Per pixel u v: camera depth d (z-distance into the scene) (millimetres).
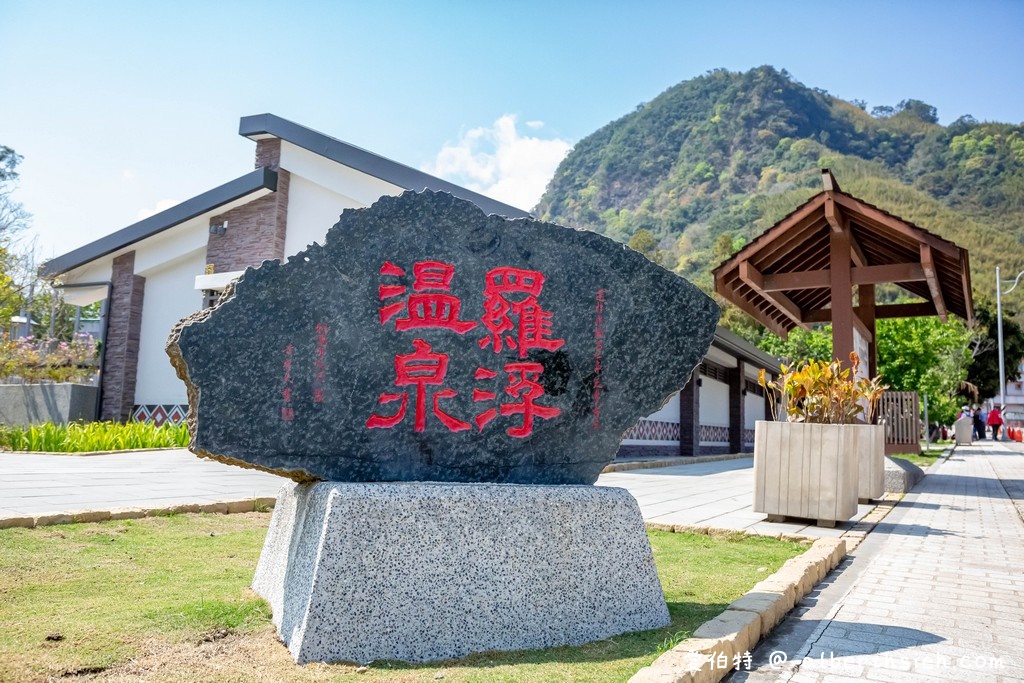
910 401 15531
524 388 4047
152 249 16188
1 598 3668
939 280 11336
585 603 3664
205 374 3404
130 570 4340
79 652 2945
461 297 3969
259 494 7293
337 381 3646
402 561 3258
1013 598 4664
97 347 17422
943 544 6516
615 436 4227
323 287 3676
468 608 3357
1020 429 39812
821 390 7633
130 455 11031
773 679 3262
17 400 15875
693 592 4516
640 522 3959
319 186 14844
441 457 3828
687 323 4426
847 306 10664
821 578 5168
